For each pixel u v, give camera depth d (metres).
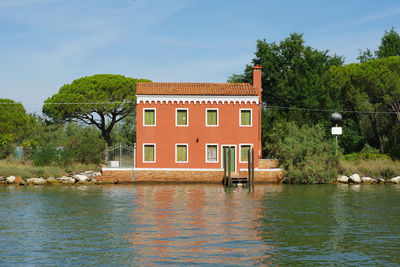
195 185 40.38
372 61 56.66
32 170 44.31
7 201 29.25
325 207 26.78
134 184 41.41
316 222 22.00
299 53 62.62
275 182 42.44
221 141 43.34
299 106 58.44
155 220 22.36
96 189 36.78
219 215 23.83
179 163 43.19
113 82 61.75
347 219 22.80
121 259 15.49
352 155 52.12
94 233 19.41
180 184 41.38
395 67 54.25
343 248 17.02
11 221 22.19
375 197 31.58
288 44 62.59
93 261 15.29
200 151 43.28
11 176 42.00
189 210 25.45
